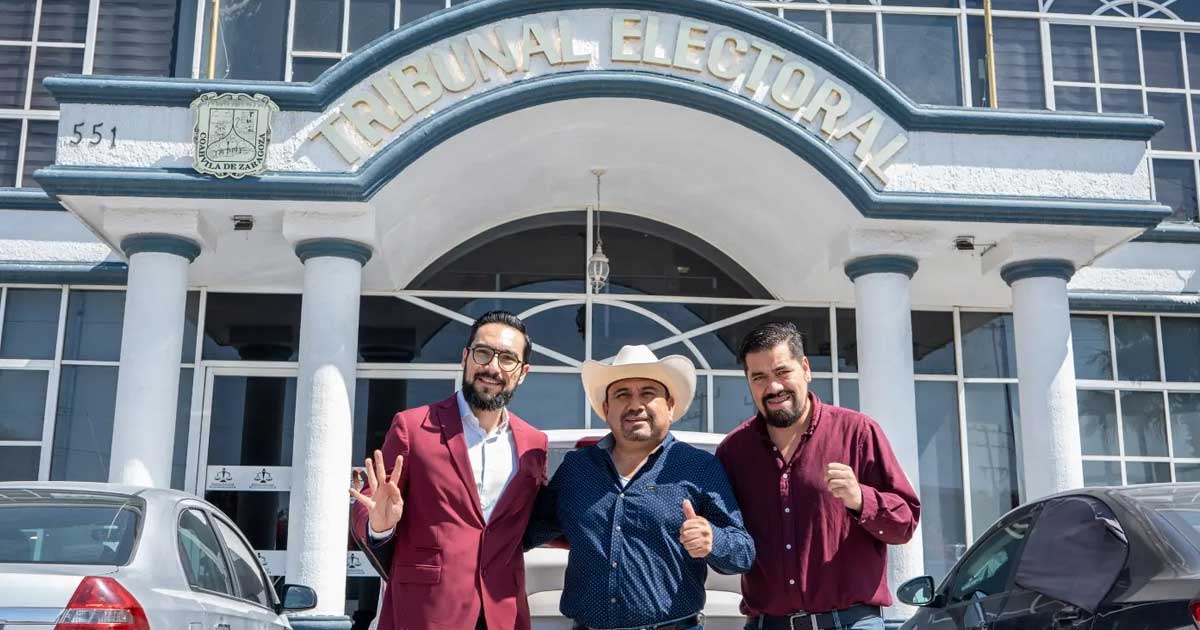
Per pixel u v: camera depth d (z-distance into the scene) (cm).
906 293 982
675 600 454
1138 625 413
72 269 1166
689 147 1009
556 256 1209
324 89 904
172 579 459
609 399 481
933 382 1225
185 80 905
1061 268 1003
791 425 480
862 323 981
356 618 959
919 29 1264
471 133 926
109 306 1187
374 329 1180
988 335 1244
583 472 473
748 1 1247
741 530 459
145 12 1235
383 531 453
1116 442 1232
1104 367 1248
